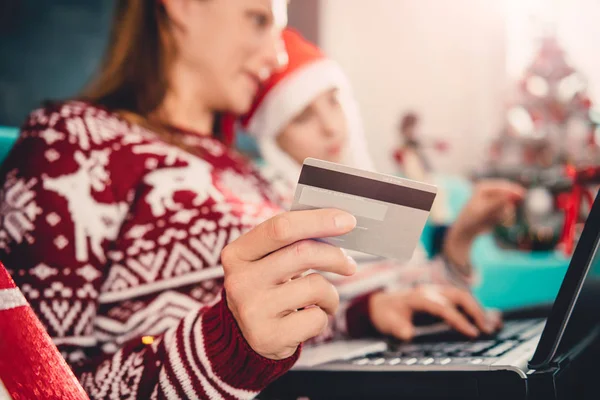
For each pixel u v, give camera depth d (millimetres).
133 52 875
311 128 1120
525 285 1838
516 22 3459
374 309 890
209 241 745
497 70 3533
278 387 607
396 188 450
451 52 3646
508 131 2936
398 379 560
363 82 3625
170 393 511
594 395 634
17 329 386
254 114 1113
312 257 439
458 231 1137
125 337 703
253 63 929
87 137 739
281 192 1071
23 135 751
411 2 3625
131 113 832
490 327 845
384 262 1086
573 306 500
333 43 3502
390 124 3646
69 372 403
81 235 687
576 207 934
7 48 2711
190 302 722
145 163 757
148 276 717
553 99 2965
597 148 2613
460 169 3551
